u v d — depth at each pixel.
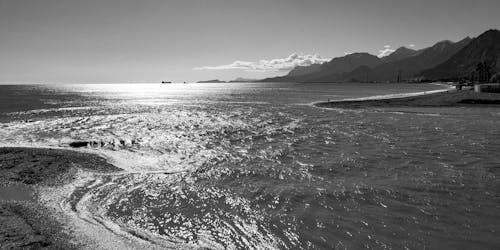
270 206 19.97
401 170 26.95
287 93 181.00
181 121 59.97
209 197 21.52
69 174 26.14
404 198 20.92
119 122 58.62
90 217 18.50
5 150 33.22
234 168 28.23
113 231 16.84
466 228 17.06
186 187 23.47
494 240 15.91
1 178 24.84
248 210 19.45
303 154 33.06
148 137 43.31
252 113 73.06
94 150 35.25
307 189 22.72
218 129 50.03
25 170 26.73
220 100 124.31
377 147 35.69
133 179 25.22
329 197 21.22
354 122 55.44
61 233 16.30
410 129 47.16
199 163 30.05
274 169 27.80
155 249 15.12
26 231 16.19
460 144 36.44
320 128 49.47
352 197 21.17
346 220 17.98
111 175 26.17
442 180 24.30
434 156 31.34
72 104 102.56
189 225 17.67
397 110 72.94
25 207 19.53
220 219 18.33
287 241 16.02
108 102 114.31
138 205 20.30
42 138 42.69
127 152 34.44
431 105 79.56
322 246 15.51
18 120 60.44
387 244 15.57
